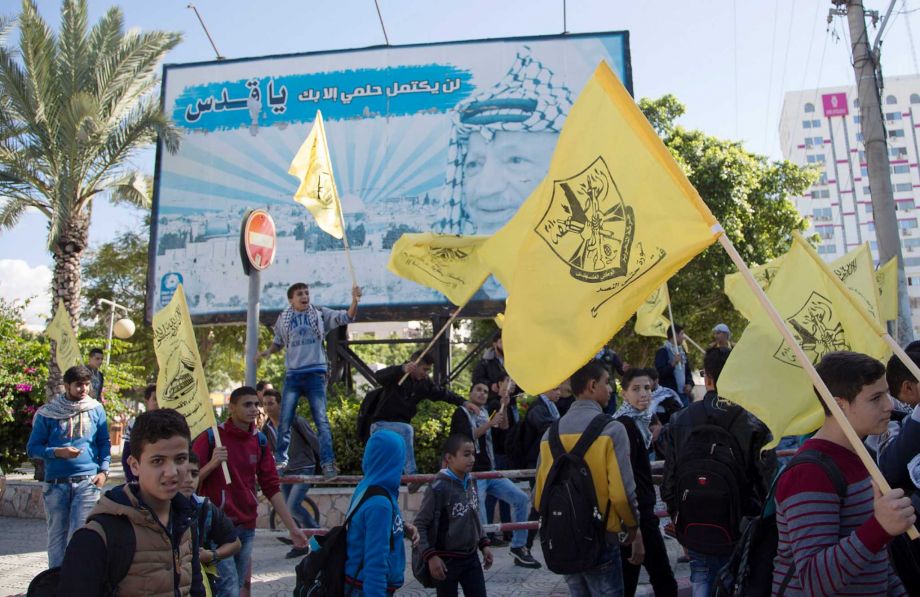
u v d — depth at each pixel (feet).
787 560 8.77
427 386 27.45
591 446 13.83
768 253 67.36
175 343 17.65
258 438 17.30
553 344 11.10
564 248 11.43
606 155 11.19
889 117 394.73
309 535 25.34
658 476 24.85
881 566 8.48
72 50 55.42
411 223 49.73
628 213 10.75
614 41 50.49
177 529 9.18
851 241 384.47
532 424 28.02
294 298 29.09
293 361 28.96
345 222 50.16
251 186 51.83
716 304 69.31
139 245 91.76
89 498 22.72
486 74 50.98
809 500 8.27
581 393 14.71
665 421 27.27
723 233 9.58
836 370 8.80
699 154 66.90
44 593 8.59
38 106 53.31
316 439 29.22
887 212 38.19
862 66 39.34
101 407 23.59
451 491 15.85
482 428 27.25
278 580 23.48
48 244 54.29
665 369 33.88
